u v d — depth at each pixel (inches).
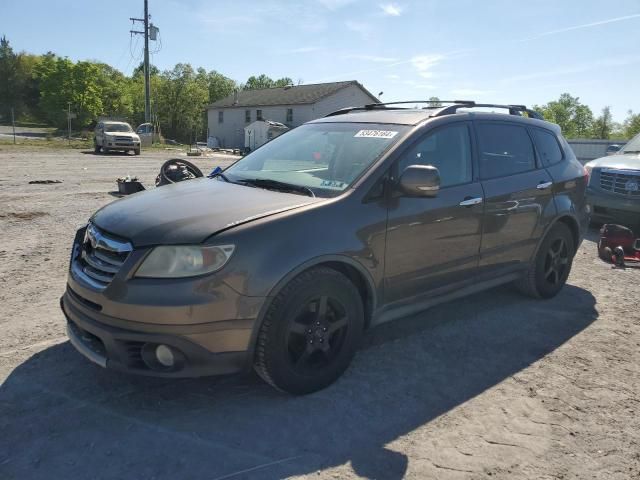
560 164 207.9
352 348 137.3
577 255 289.6
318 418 121.2
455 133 166.7
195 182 161.0
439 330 175.8
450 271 162.4
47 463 103.0
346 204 134.3
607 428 121.8
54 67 2539.4
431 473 103.9
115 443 109.7
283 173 156.9
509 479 103.1
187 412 122.1
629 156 341.1
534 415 126.0
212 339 113.8
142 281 113.0
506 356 157.5
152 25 1552.7
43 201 414.0
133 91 2807.6
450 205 157.3
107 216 131.3
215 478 100.1
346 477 101.9
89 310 120.3
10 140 1523.1
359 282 141.3
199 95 2608.3
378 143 151.6
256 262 116.4
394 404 128.5
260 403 126.6
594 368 151.6
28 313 178.1
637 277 246.2
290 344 125.2
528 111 211.0
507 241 181.3
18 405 122.6
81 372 138.6
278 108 1942.7
